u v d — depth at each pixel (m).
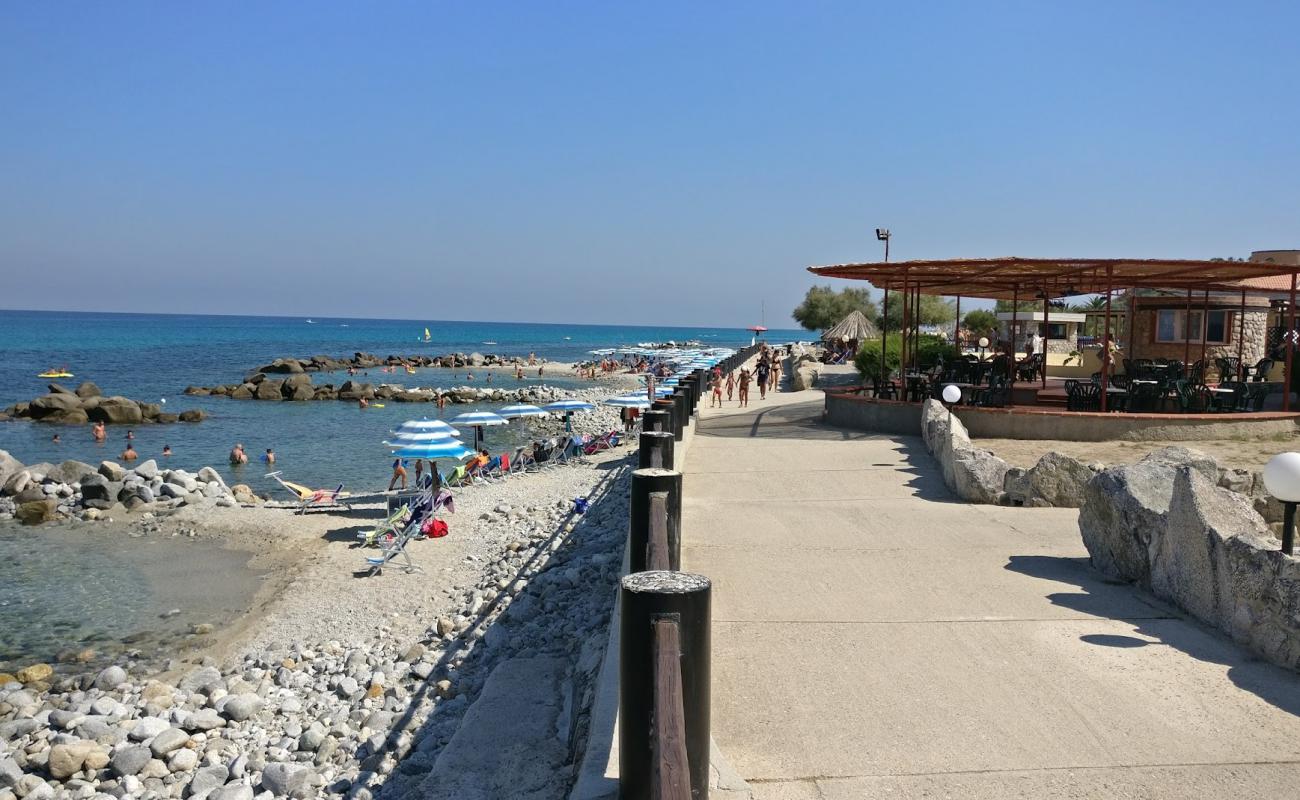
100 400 39.81
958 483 10.77
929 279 19.75
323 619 12.14
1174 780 4.03
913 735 4.46
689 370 45.06
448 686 8.66
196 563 15.37
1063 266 15.63
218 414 43.22
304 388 51.56
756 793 3.92
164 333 173.50
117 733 8.35
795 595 6.80
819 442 15.86
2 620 12.45
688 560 7.85
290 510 19.39
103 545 16.75
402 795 6.38
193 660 10.91
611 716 4.55
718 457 14.21
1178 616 6.27
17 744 8.34
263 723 8.64
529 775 5.93
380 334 199.38
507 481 22.73
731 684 5.09
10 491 20.80
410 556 15.13
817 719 4.64
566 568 11.80
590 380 70.12
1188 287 20.78
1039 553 8.09
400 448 20.38
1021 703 4.83
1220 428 15.16
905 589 6.95
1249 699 4.87
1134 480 7.23
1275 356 23.36
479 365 88.12
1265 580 5.46
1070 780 4.03
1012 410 15.59
